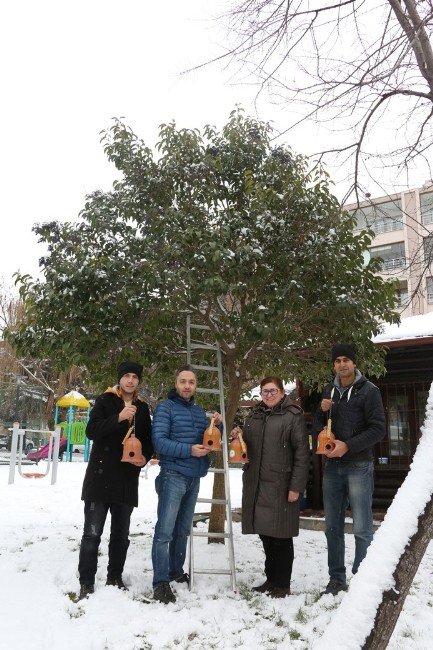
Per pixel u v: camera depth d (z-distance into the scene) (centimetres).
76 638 335
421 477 233
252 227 528
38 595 412
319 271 515
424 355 884
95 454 423
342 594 418
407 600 423
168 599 401
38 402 1828
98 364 570
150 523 780
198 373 695
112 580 428
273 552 447
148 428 444
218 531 640
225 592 436
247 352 617
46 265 557
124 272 507
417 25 356
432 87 385
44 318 523
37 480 1223
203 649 329
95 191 600
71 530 691
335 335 589
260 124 616
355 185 457
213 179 587
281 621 375
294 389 1062
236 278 522
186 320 576
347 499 456
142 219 565
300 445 439
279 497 433
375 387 450
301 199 522
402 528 226
